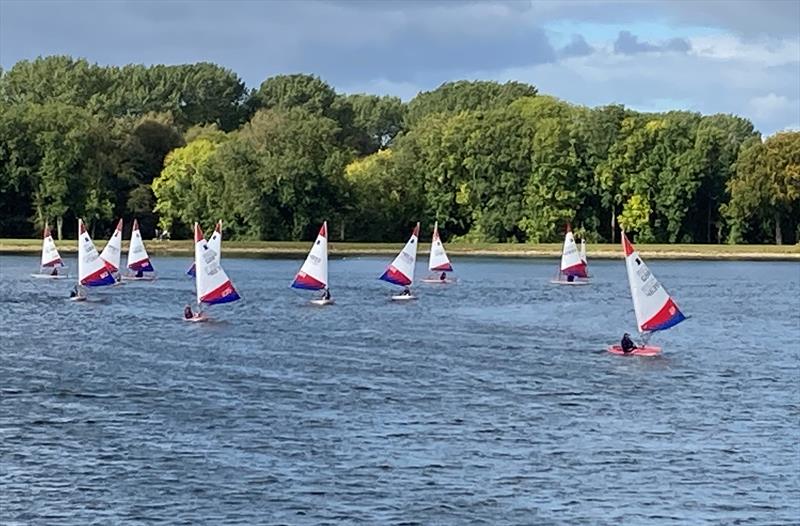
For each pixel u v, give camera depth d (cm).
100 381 7175
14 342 9012
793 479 5078
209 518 4450
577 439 5756
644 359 8475
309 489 4812
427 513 4547
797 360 8569
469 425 6012
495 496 4772
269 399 6631
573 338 9675
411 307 12244
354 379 7350
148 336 9462
